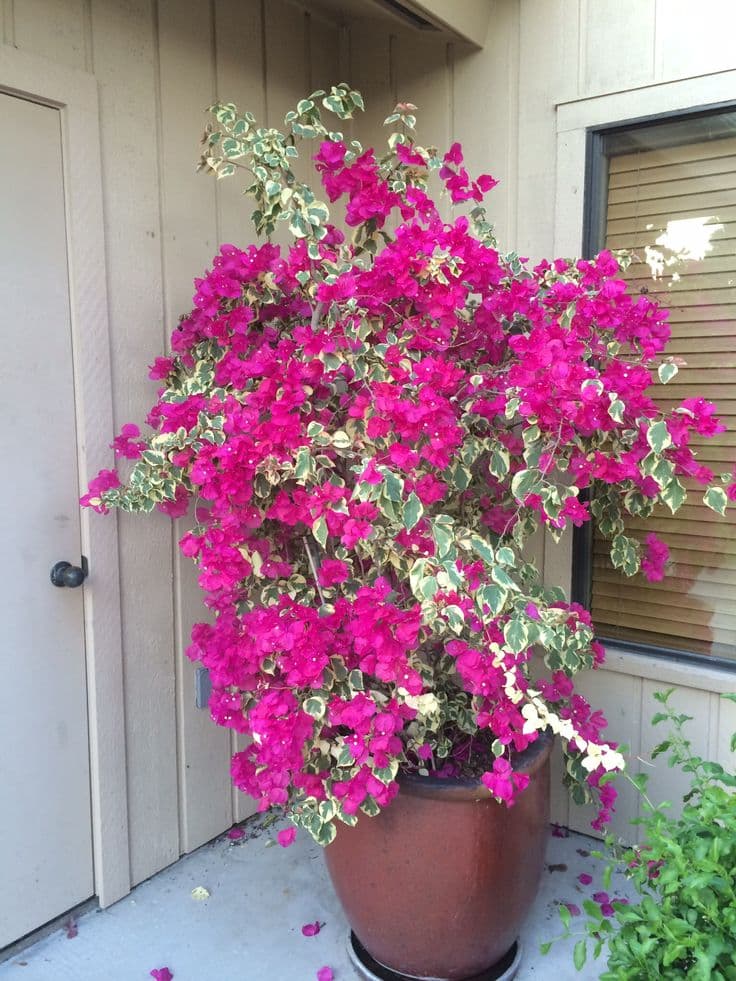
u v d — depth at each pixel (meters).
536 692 1.55
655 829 1.34
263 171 1.63
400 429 1.53
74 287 1.89
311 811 1.56
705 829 1.36
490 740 1.88
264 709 1.53
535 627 1.49
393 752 1.59
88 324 1.92
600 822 2.02
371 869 1.68
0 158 1.73
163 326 2.13
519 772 1.66
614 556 2.00
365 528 1.50
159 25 2.06
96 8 1.90
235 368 1.77
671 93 2.08
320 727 1.63
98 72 1.92
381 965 1.83
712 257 2.11
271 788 1.61
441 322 1.66
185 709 2.27
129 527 2.07
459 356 1.88
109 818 2.05
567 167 2.26
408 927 1.69
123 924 2.01
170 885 2.17
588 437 1.79
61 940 1.94
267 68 2.39
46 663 1.90
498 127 2.38
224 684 1.71
